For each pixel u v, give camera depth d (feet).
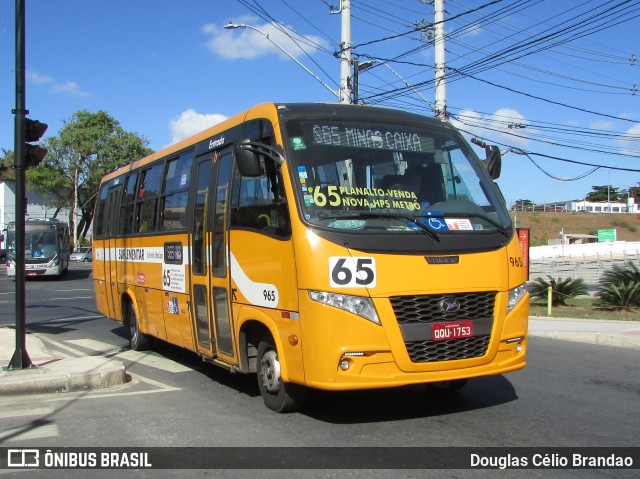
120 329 46.11
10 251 114.11
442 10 63.10
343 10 63.98
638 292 54.65
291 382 18.90
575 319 48.29
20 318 26.17
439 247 18.43
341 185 19.08
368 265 17.48
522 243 51.78
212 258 23.79
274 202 19.40
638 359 32.55
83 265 173.17
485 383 25.84
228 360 22.68
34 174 190.29
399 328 17.51
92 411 21.98
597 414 21.03
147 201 32.07
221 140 23.81
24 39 26.86
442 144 21.72
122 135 197.57
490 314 18.90
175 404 22.79
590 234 256.52
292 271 18.26
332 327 17.17
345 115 20.88
